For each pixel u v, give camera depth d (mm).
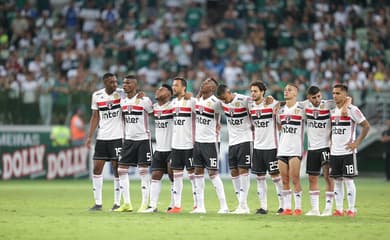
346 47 100375
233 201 56219
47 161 86562
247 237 32375
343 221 39281
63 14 106312
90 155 87188
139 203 54469
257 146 44875
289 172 44219
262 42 100875
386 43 102000
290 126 43938
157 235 32969
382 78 94500
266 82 90688
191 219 39812
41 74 94500
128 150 46031
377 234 33625
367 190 68938
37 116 86500
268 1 106750
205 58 99500
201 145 44906
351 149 43094
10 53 98250
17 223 37438
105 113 46750
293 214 44156
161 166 45969
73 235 32938
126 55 97812
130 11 105312
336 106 43562
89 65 97250
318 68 96000
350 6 106938
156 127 46062
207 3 108375
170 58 97875
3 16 103188
